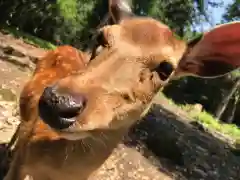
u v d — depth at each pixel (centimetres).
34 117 39
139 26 31
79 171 34
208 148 121
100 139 32
